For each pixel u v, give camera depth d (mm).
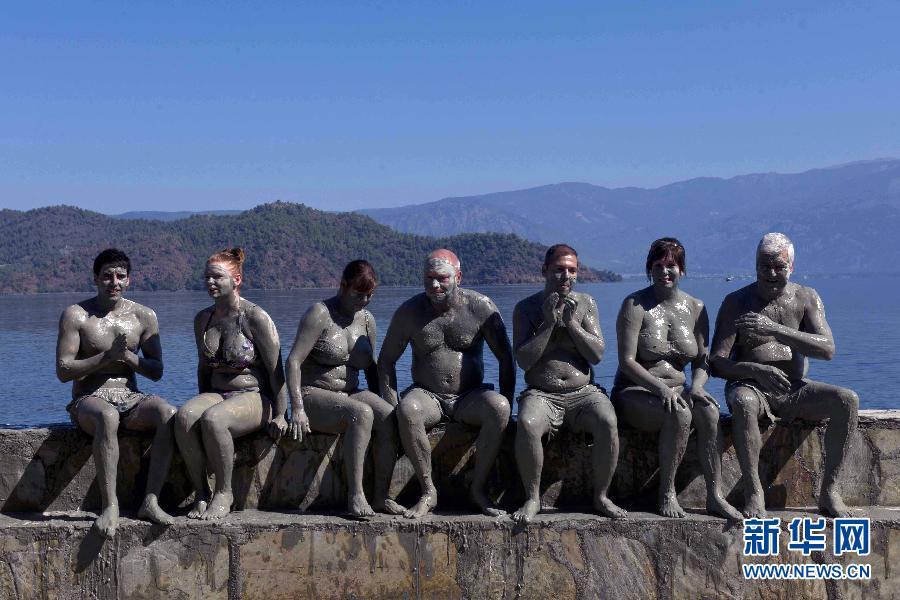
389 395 6785
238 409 6258
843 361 42625
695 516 6238
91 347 6496
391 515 6254
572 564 6152
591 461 6590
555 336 6555
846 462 6570
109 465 6102
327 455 6527
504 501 6668
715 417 6281
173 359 40094
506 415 6332
